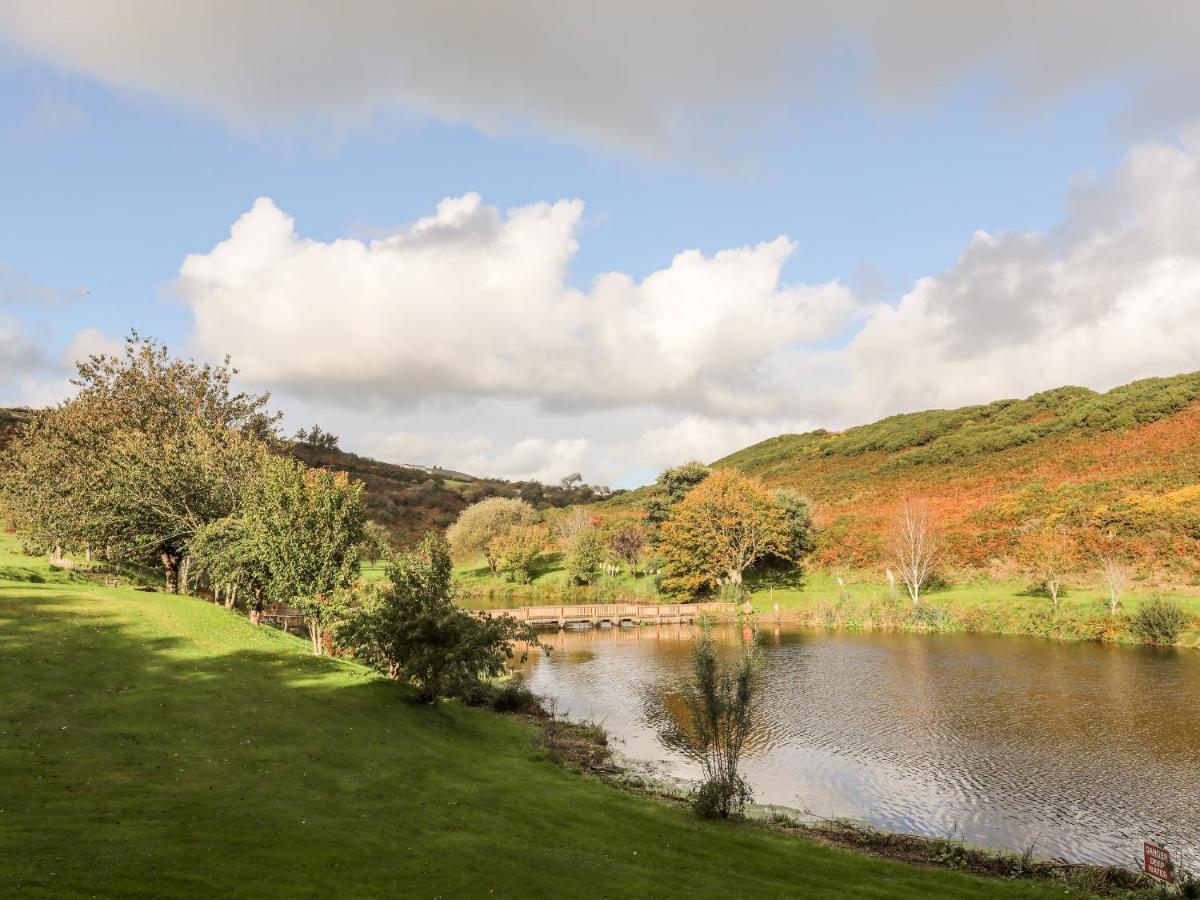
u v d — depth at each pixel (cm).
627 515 12769
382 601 2569
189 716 1803
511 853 1259
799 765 2338
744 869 1340
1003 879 1461
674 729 2784
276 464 2939
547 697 3331
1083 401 11456
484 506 10500
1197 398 9444
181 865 1005
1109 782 2120
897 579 6562
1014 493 7738
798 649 4544
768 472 14562
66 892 849
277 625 4284
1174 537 5553
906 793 2078
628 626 6081
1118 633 4484
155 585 4691
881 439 13788
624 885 1166
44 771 1341
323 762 1670
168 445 3769
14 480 4775
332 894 982
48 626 2314
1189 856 1658
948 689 3344
